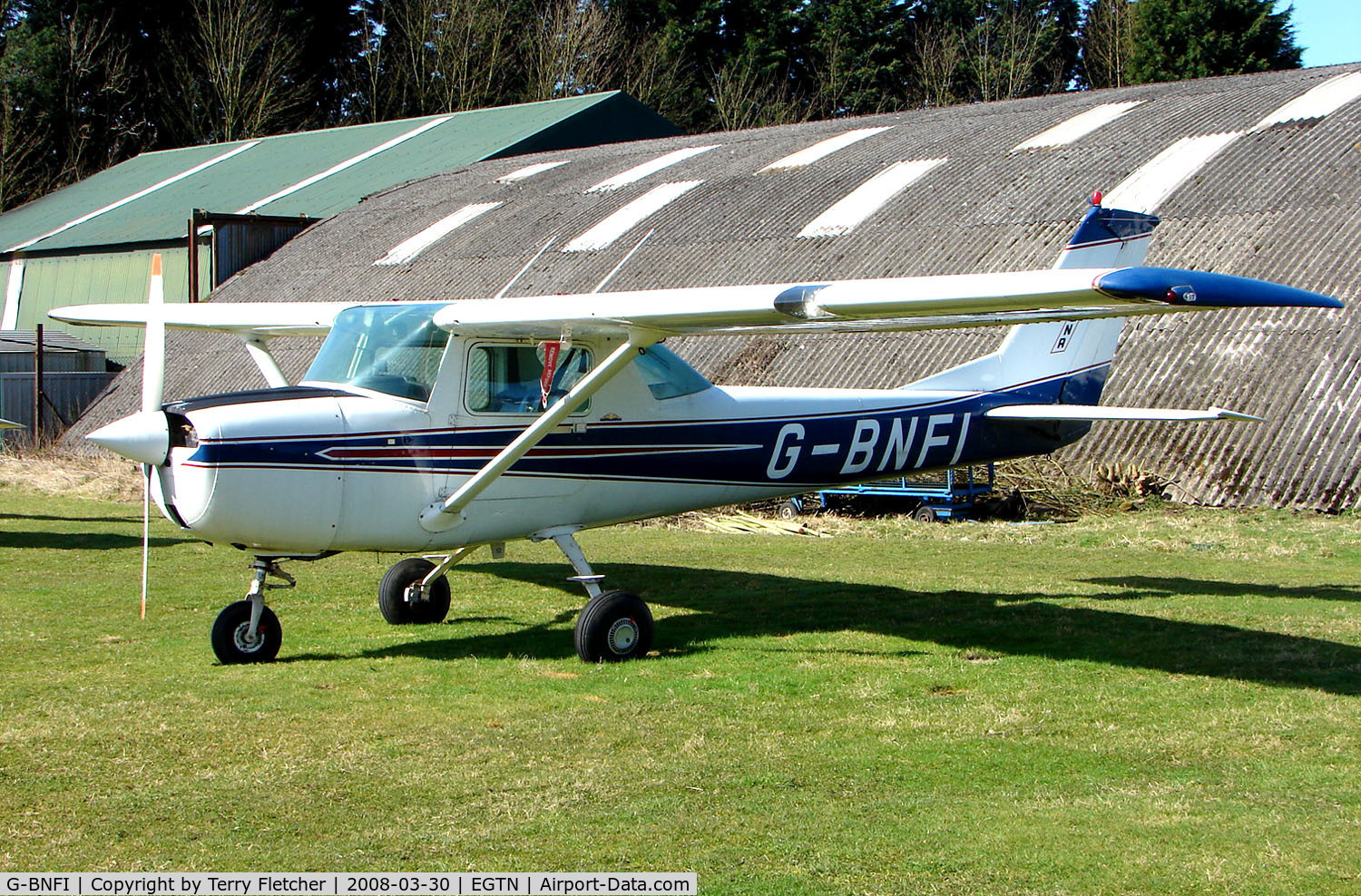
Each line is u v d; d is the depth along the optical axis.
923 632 15.05
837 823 8.49
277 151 70.75
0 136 86.50
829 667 13.14
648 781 9.33
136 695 11.80
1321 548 21.91
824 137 49.06
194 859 7.81
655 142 56.62
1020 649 14.01
